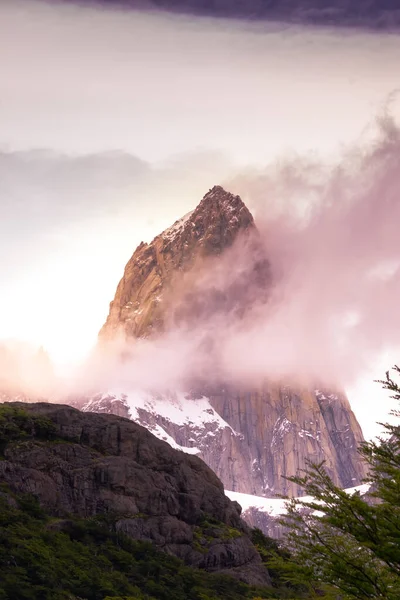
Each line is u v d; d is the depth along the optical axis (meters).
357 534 73.44
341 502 75.19
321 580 73.94
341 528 74.06
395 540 71.38
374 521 73.44
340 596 74.94
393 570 71.38
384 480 74.31
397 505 73.19
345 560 73.00
